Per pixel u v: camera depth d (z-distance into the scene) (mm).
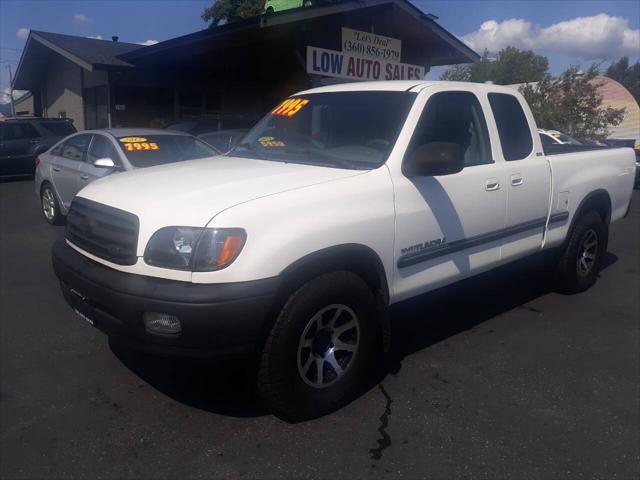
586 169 5555
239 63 17062
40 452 3127
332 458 3109
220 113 19031
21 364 4156
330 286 3312
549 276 5836
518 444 3266
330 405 3516
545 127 21609
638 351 4555
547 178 4984
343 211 3395
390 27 13875
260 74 17594
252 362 3252
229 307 2941
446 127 4219
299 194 3289
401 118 3955
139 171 4062
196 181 3533
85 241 3551
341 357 3592
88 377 3971
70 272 3475
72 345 4480
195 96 18766
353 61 11430
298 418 3422
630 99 28125
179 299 2932
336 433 3342
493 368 4207
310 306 3236
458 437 3322
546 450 3213
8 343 4508
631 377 4109
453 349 4523
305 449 3184
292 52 15133
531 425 3461
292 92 16922
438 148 3613
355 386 3672
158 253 3053
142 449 3166
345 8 11742
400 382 3969
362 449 3193
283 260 3084
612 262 7488
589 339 4777
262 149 4473
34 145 16312
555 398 3791
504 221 4586
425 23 13594
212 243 2975
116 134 8016
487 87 4680
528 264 5988
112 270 3252
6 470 2975
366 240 3480
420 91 4105
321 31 13125
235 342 3021
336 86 4727
